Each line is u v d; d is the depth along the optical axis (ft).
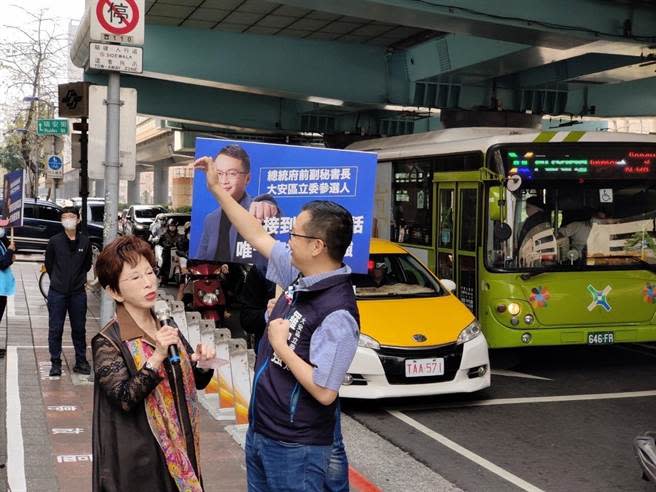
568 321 34.17
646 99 87.97
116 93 29.04
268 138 125.39
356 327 11.48
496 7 47.75
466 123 79.46
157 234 68.54
